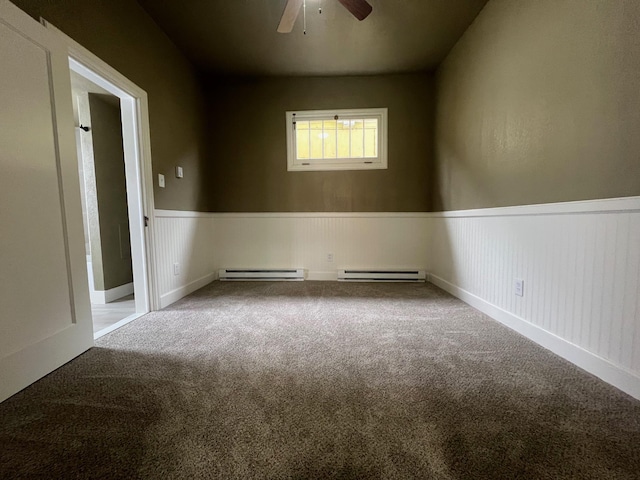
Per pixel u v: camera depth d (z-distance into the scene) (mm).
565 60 1474
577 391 1199
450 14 2303
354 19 2354
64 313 1467
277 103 3418
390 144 3389
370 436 956
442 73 3020
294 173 3479
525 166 1777
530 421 1021
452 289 2812
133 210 2260
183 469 832
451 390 1212
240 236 3527
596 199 1304
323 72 3268
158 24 2428
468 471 820
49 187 1392
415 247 3447
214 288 3096
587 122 1351
